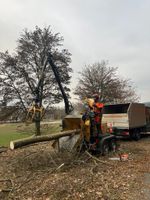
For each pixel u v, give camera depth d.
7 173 9.09
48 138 9.64
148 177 8.24
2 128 37.03
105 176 8.30
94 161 10.26
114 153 12.63
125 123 17.67
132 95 34.84
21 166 9.93
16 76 27.02
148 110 21.28
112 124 18.08
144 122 19.92
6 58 27.02
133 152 13.05
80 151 11.03
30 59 26.78
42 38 27.03
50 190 7.02
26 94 26.78
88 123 11.44
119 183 7.59
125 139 19.48
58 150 11.19
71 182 7.63
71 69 27.58
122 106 18.28
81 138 11.07
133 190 7.00
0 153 13.44
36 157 11.11
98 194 6.67
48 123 25.23
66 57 26.95
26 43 26.97
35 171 9.06
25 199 6.51
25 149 14.30
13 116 27.39
